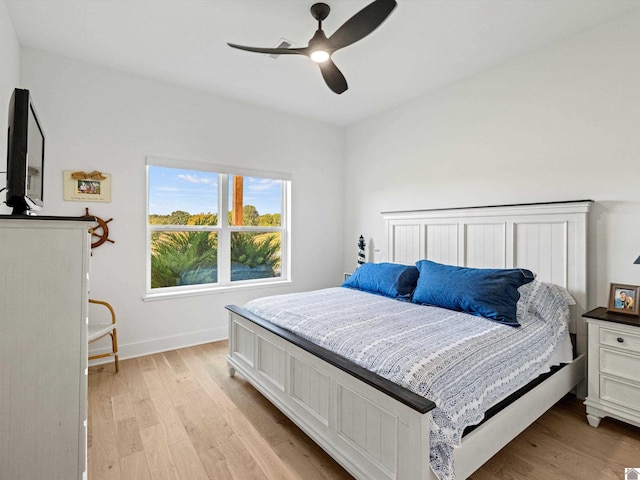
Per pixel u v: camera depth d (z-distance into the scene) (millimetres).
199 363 2973
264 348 2283
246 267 3945
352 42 1912
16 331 1117
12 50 2309
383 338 1771
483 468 1672
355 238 4430
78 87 2807
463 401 1442
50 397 1163
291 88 3359
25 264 1129
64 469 1185
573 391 2445
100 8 2146
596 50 2352
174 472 1646
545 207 2562
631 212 2232
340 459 1586
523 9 2154
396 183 3854
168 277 3432
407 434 1282
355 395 1535
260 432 1978
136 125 3078
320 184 4363
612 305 2174
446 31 2389
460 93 3189
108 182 2949
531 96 2693
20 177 1229
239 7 2135
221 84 3271
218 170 3549
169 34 2441
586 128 2414
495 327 1980
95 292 2920
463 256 3088
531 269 2650
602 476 1625
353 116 4148
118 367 2820
